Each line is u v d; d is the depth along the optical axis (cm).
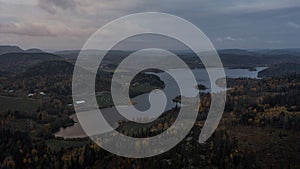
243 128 10500
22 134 11262
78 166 7769
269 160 8038
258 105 13475
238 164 7381
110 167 7144
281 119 11181
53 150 9806
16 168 8744
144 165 6806
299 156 8294
